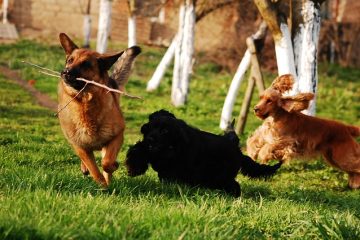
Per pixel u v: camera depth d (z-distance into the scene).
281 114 11.80
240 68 17.66
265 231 6.23
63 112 7.73
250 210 6.90
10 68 26.28
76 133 7.74
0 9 35.47
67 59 7.74
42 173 7.22
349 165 11.75
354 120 23.75
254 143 12.48
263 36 15.25
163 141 8.03
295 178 11.95
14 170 7.76
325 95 27.95
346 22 36.31
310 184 11.52
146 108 21.30
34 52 29.12
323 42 36.03
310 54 13.32
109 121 7.73
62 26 35.75
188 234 5.16
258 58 15.38
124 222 5.30
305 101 11.52
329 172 12.62
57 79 24.53
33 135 13.34
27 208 5.36
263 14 13.16
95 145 7.89
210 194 7.50
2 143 12.13
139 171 8.60
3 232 4.64
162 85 25.86
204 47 33.59
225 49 33.06
